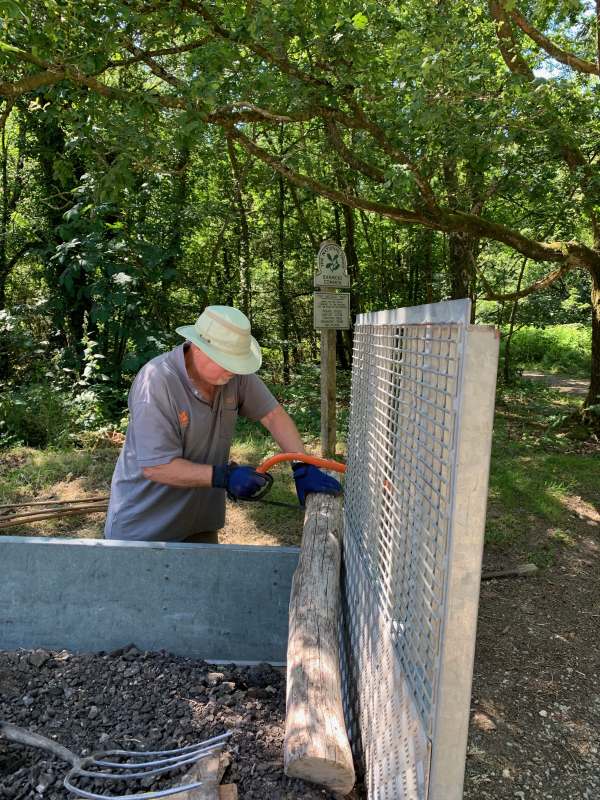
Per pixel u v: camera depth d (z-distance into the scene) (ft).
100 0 13.88
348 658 7.43
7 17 10.59
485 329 3.48
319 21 14.48
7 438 22.49
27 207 35.91
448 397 3.88
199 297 34.73
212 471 8.05
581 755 8.55
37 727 6.29
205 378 8.27
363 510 7.16
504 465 21.24
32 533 14.47
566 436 25.79
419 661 4.31
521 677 10.16
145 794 5.10
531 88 15.75
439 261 44.83
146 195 29.66
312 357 47.88
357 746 6.47
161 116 17.98
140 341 28.91
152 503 8.85
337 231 42.50
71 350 29.58
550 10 19.34
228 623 8.61
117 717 6.56
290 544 14.56
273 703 7.28
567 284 48.73
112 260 28.45
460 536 3.61
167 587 8.48
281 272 42.75
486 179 22.03
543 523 16.40
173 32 14.98
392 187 16.69
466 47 15.98
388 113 16.30
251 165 30.50
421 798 3.95
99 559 8.38
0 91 13.67
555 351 61.26
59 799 5.25
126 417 26.12
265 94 15.87
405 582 4.96
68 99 16.03
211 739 5.97
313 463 8.54
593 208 21.33
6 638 8.52
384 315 6.37
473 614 3.66
